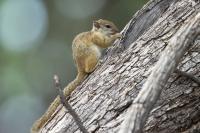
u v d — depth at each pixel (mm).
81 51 14242
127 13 27562
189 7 11711
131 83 11453
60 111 12094
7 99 30094
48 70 28984
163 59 9602
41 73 29156
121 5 27844
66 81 28234
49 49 29594
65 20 29656
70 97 12180
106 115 11367
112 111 11359
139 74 11453
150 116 11188
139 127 9023
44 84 29109
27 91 29625
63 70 28516
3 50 30984
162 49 11484
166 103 11227
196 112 11227
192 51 11344
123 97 11383
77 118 10117
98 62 13234
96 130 11328
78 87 12289
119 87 11523
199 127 11195
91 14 28828
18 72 30109
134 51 11758
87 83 12117
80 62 14141
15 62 30469
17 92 29906
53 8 30312
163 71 9469
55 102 12516
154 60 11453
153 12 12258
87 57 14164
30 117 30250
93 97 11695
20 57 30500
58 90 10031
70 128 11617
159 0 12258
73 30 29203
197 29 9867
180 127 11227
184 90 11258
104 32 14617
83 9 29344
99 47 14500
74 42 14555
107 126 11266
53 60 29031
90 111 11562
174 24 11656
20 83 29938
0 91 30188
